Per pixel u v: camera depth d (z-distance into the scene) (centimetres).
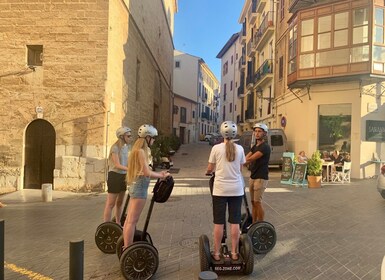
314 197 1067
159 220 788
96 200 1060
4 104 1234
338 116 1623
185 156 2583
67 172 1211
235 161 476
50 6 1232
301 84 1694
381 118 1563
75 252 334
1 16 1237
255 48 2952
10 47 1234
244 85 3716
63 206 973
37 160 1248
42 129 1251
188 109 5047
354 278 472
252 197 611
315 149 1669
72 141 1220
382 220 784
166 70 3183
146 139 487
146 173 468
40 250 591
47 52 1233
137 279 456
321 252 574
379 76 1485
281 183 1375
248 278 470
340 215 830
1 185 1224
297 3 1758
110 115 1274
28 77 1231
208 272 316
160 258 547
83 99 1223
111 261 536
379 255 560
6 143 1233
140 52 1828
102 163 1213
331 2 1566
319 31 1605
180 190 1212
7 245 618
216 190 475
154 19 2330
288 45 1845
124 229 476
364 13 1495
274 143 1847
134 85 1686
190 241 632
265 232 563
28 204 1007
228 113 4991
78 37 1230
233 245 479
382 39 1489
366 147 1552
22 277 479
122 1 1404
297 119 1844
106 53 1227
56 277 479
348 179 1430
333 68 1564
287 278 471
